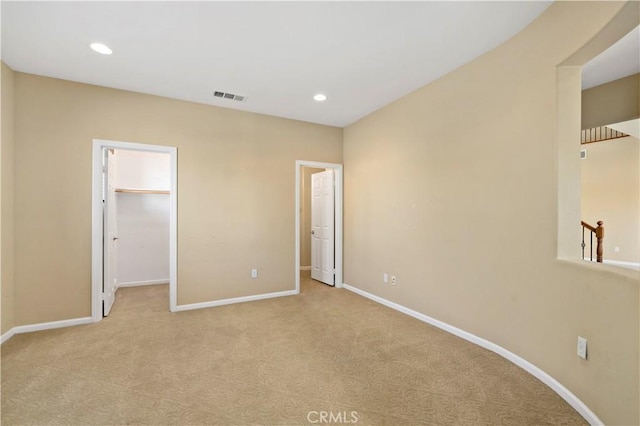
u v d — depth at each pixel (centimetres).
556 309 201
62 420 170
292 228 437
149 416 174
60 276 309
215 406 183
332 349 261
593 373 170
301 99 366
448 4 202
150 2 199
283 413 177
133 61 276
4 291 276
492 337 254
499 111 248
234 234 398
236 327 311
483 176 262
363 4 201
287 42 246
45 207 304
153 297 420
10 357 244
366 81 317
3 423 167
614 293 157
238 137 400
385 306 381
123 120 337
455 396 193
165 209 512
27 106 297
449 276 296
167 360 240
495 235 251
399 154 362
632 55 253
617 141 569
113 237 403
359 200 440
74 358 243
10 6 200
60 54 264
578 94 207
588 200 600
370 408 182
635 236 552
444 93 302
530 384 207
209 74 302
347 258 470
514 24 224
